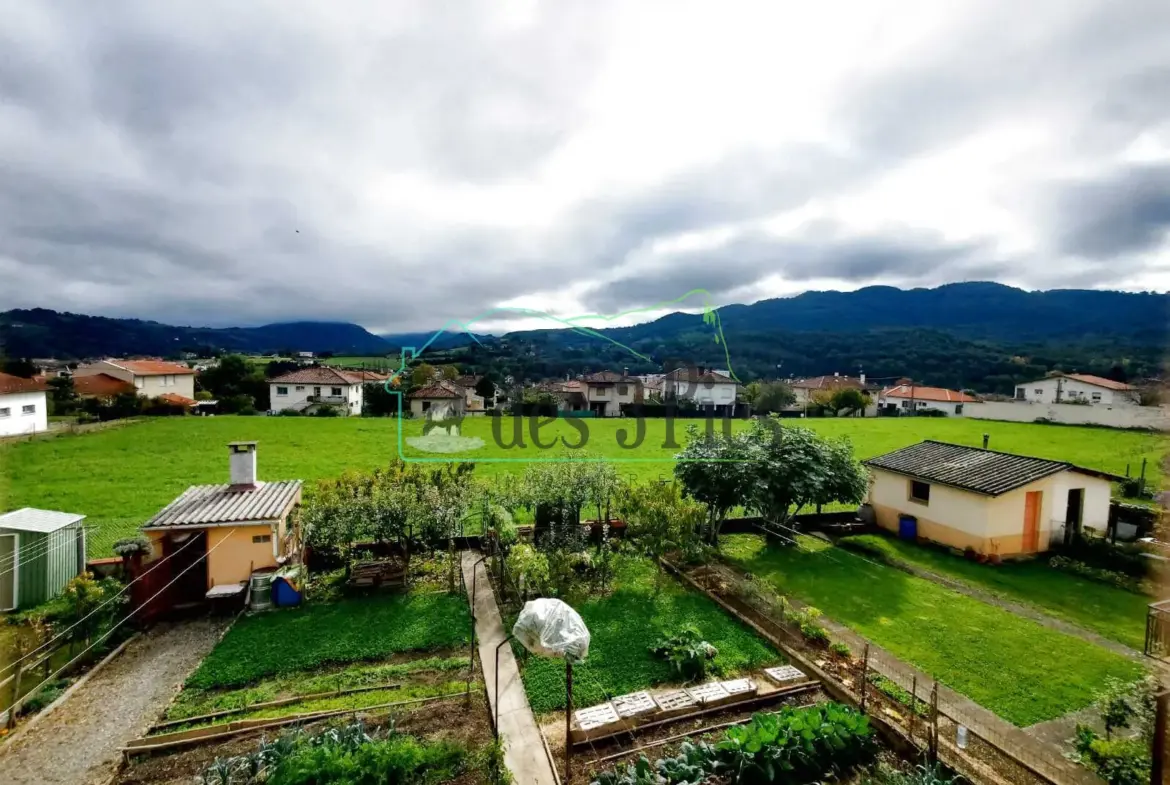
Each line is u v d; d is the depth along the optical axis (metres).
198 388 58.12
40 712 8.34
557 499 16.11
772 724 7.07
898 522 18.00
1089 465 25.56
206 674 9.30
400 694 8.59
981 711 8.34
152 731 7.91
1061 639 10.71
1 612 11.43
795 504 19.70
